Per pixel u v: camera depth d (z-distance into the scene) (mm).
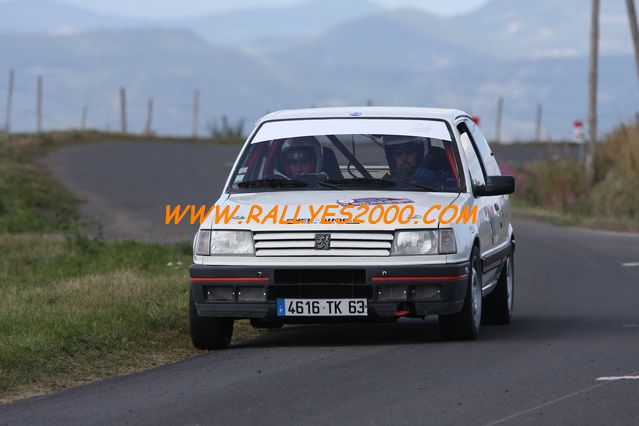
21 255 42938
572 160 81312
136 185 82875
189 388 20172
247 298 23484
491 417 17125
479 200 26016
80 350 23641
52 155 106812
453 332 24375
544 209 73875
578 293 33750
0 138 112938
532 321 28344
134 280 33562
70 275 37656
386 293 23219
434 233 23406
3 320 26062
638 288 34406
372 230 23312
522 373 20438
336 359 22609
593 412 17266
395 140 25688
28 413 18688
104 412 18469
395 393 19016
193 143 144125
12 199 66250
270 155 25797
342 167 25422
